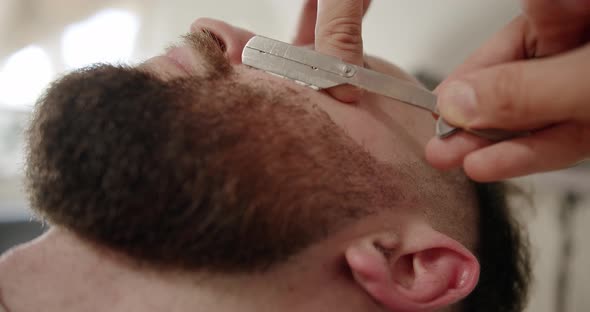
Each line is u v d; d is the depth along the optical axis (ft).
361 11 1.79
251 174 1.50
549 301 3.29
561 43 1.49
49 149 1.58
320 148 1.63
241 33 1.95
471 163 1.47
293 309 1.60
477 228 2.20
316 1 2.37
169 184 1.48
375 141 1.77
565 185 3.32
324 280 1.62
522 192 3.14
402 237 1.71
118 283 1.61
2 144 4.07
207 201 1.48
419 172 1.86
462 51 3.28
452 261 1.70
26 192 1.87
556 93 1.23
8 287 1.69
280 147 1.56
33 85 4.34
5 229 3.64
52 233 1.73
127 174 1.49
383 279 1.57
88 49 4.46
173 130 1.52
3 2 4.35
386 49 3.62
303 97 1.72
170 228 1.49
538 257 3.27
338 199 1.61
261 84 1.70
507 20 2.98
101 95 1.59
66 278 1.66
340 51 1.76
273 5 3.87
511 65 1.31
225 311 1.56
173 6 4.26
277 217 1.51
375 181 1.71
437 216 1.89
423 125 1.95
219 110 1.57
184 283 1.56
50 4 4.41
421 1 3.27
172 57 1.82
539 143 1.40
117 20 4.41
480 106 1.33
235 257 1.52
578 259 3.28
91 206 1.52
